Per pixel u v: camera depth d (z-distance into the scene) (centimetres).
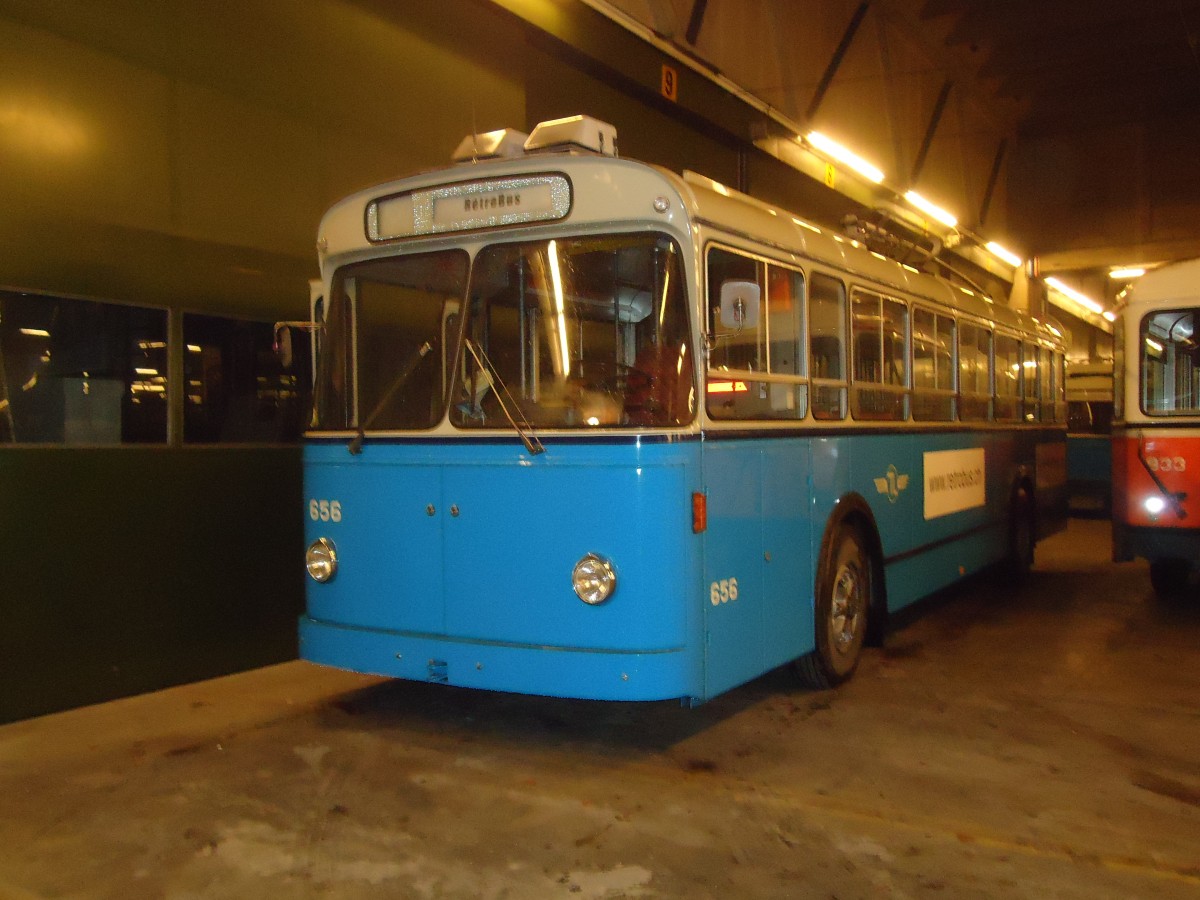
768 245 586
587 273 521
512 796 498
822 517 651
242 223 717
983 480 987
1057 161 2288
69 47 614
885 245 848
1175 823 465
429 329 558
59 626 624
